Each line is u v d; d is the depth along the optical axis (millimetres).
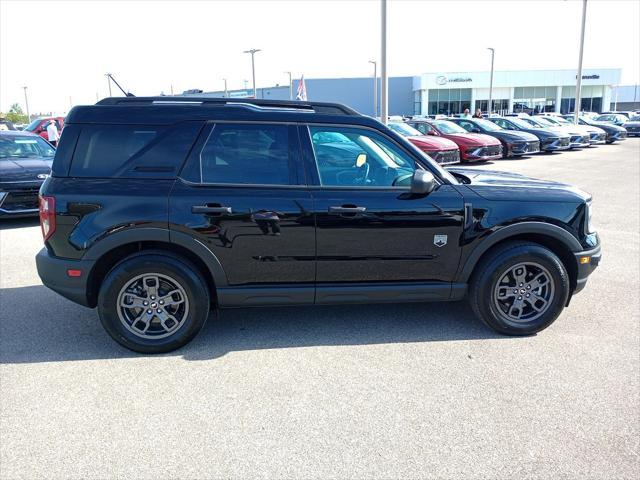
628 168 15820
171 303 3770
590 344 3908
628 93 83625
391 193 3791
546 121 25703
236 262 3721
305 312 4602
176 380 3398
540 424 2895
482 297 3967
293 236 3707
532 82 62719
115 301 3662
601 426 2873
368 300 3920
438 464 2566
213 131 3711
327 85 66438
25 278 5543
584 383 3332
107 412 3027
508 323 4004
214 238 3654
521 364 3596
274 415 2992
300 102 4008
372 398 3170
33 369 3551
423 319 4422
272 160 3756
